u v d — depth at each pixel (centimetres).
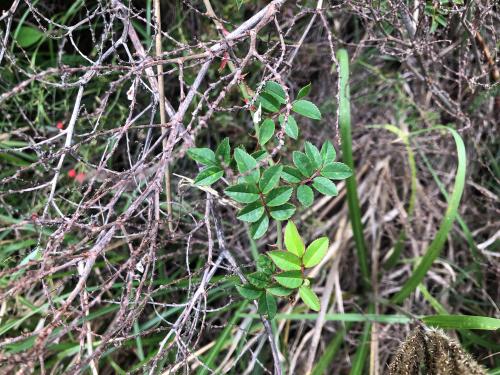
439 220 72
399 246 67
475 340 60
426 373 48
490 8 52
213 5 67
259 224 42
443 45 62
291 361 63
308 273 68
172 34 67
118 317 40
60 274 61
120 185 39
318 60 72
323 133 72
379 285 70
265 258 45
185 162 69
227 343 62
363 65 71
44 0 68
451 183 72
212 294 65
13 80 67
